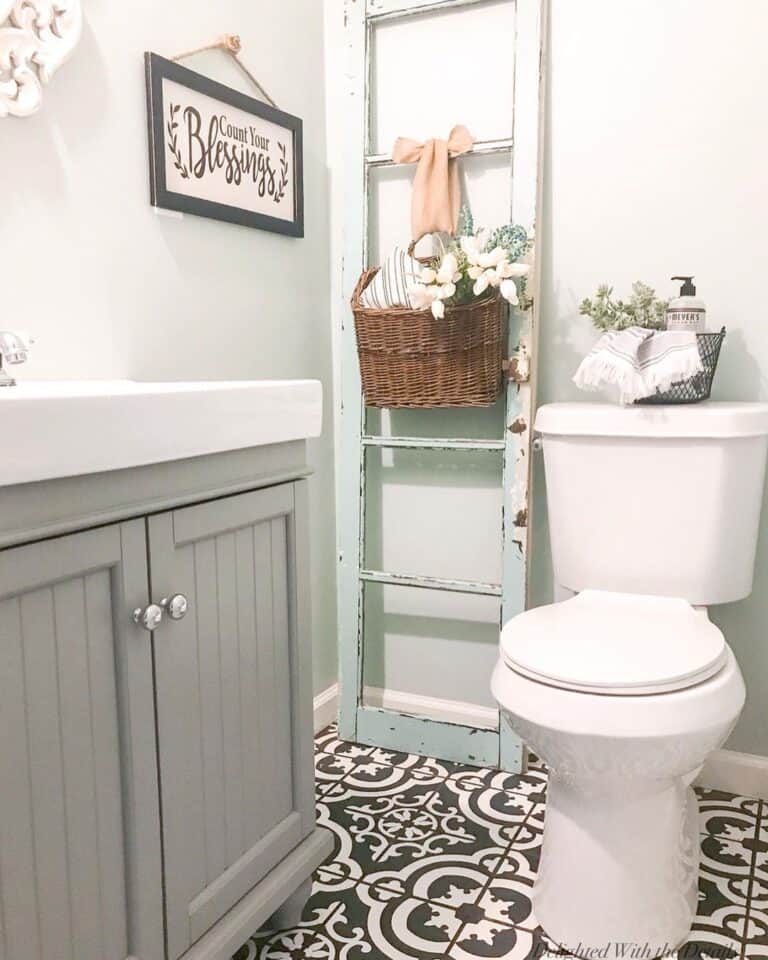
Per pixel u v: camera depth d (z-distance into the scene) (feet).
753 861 5.18
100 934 3.28
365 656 7.30
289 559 4.38
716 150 5.63
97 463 3.02
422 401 6.17
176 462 3.50
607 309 5.69
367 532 7.14
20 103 4.14
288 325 6.49
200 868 3.77
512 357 6.05
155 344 5.18
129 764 3.33
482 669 6.85
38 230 4.35
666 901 4.41
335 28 6.72
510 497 6.22
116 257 4.85
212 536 3.76
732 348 5.74
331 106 6.82
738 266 5.66
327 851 4.76
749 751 6.02
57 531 2.93
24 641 2.89
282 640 4.35
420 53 6.44
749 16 5.44
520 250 5.82
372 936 4.53
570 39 5.92
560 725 4.07
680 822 4.58
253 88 5.94
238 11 5.73
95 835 3.23
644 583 5.47
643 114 5.79
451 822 5.64
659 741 3.98
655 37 5.69
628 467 5.39
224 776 3.92
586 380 5.39
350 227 6.55
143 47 4.94
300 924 4.63
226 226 5.74
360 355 6.32
